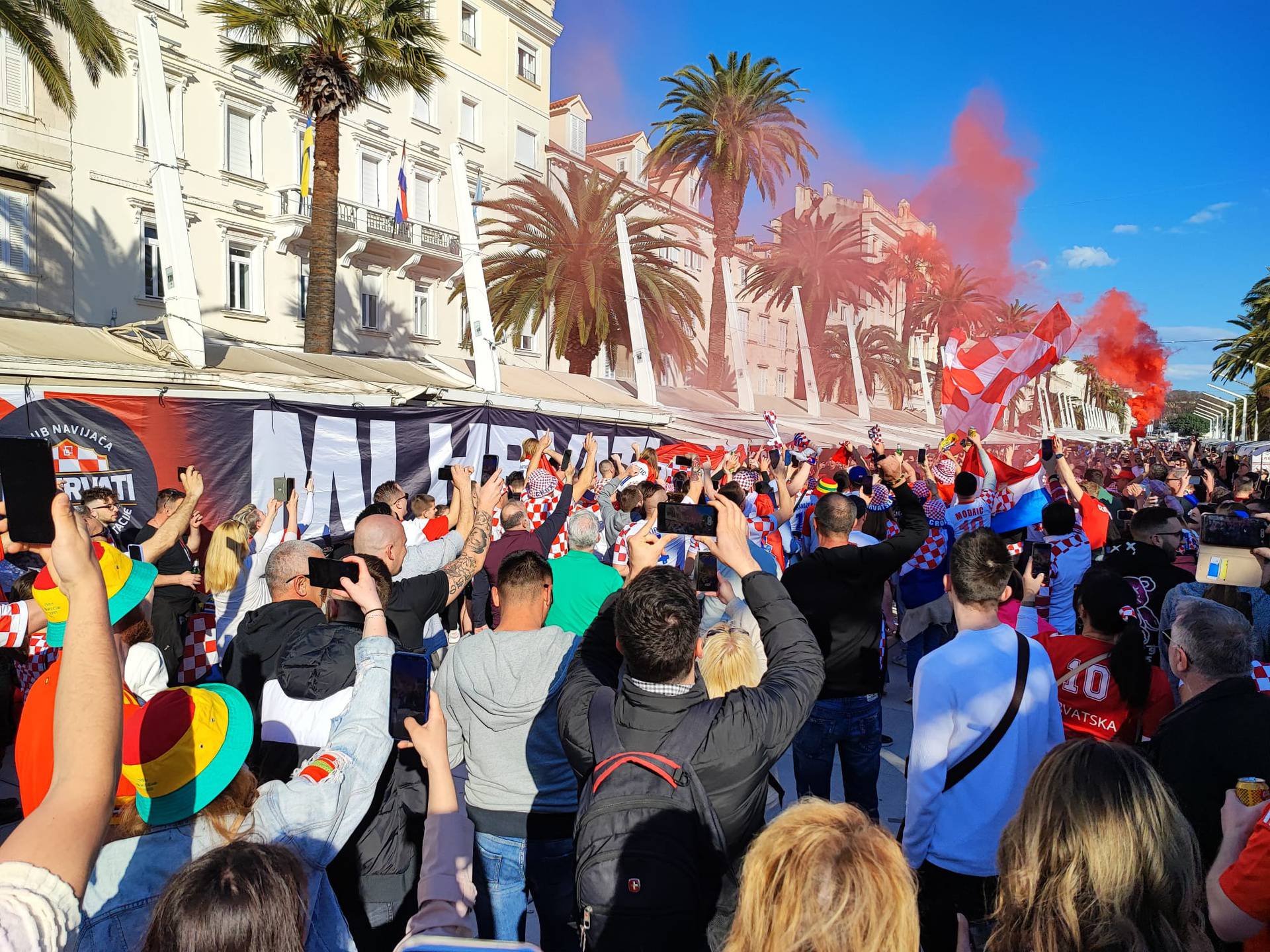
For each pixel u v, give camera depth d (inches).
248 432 400.8
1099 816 63.2
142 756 65.3
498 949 62.4
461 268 1211.2
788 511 248.5
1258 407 2020.2
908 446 1086.4
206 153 911.7
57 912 42.3
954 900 106.0
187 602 213.2
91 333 438.9
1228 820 77.2
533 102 1422.2
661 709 75.9
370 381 561.3
